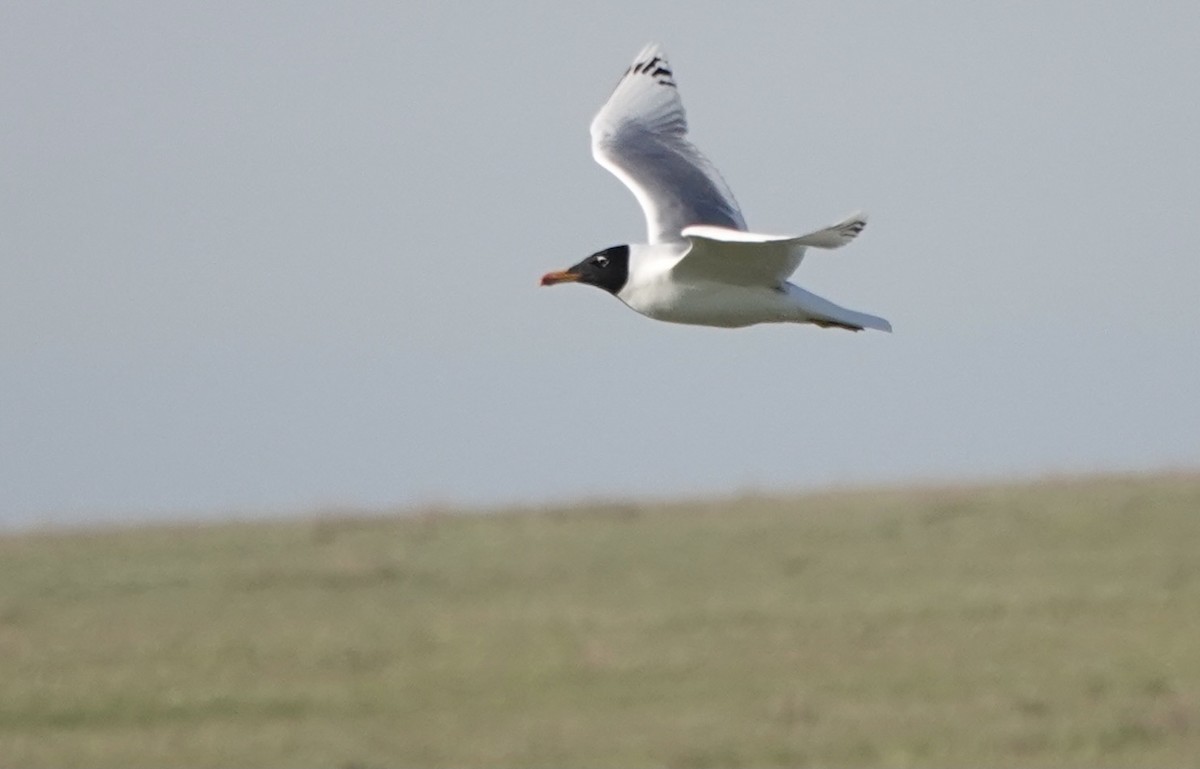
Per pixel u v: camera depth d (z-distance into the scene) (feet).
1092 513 76.13
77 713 51.16
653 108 55.21
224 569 71.31
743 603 62.64
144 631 60.54
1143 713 47.98
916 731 46.96
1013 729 46.93
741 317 49.03
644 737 47.14
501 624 60.23
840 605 61.72
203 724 50.11
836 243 42.96
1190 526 72.84
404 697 51.88
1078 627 57.21
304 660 55.98
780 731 47.29
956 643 55.83
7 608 64.59
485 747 46.96
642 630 58.80
